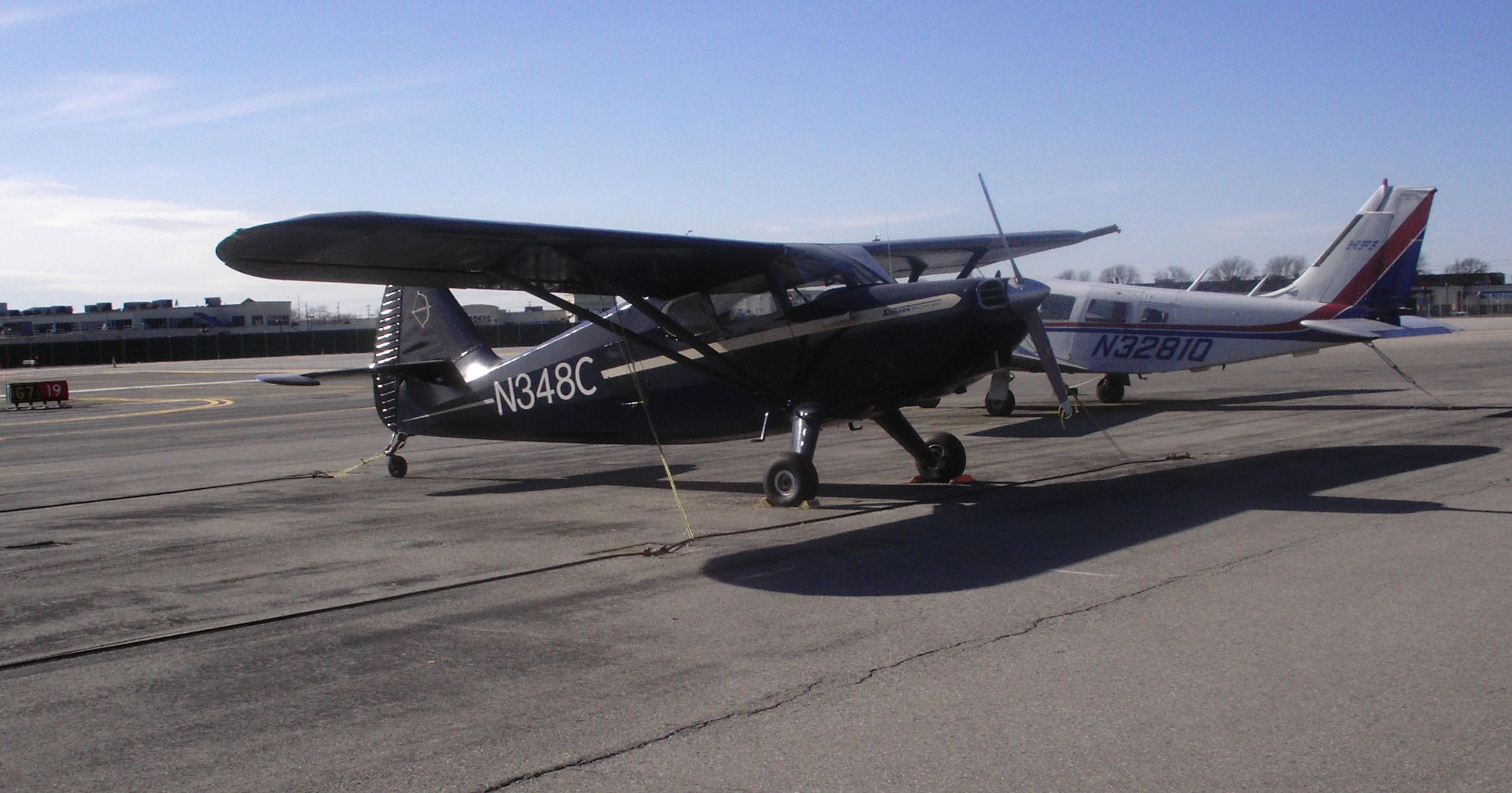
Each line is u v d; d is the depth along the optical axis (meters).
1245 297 17.45
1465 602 5.31
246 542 8.32
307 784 3.58
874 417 9.91
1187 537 7.13
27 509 10.51
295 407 27.70
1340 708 3.93
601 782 3.51
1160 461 11.11
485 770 3.65
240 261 7.30
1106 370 18.17
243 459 14.98
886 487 10.03
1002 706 4.07
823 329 9.06
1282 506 8.18
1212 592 5.66
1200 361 17.58
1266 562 6.29
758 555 7.07
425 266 8.23
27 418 26.25
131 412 27.67
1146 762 3.52
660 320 9.38
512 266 8.67
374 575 6.93
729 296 9.57
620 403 10.53
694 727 3.98
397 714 4.24
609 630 5.36
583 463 13.01
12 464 15.29
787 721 4.00
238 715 4.30
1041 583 6.00
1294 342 16.86
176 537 8.64
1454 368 25.38
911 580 6.17
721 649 4.96
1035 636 4.96
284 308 115.75
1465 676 4.23
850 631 5.16
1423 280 114.50
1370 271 16.80
